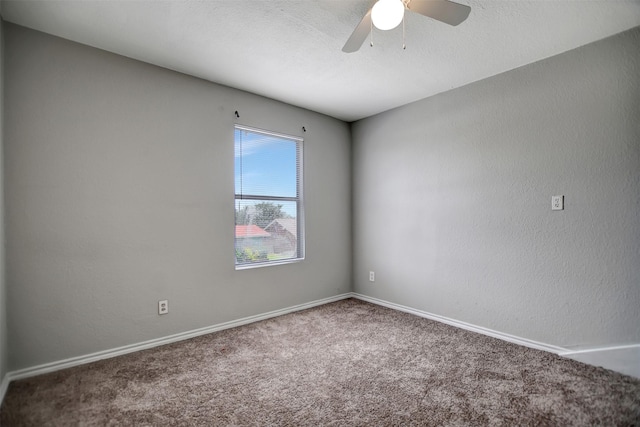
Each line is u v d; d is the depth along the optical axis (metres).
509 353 2.37
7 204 1.94
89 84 2.24
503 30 2.04
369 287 3.84
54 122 2.10
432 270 3.16
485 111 2.75
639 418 1.61
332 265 3.85
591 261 2.18
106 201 2.30
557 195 2.33
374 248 3.77
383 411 1.69
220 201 2.90
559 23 1.96
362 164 3.92
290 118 3.44
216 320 2.86
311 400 1.79
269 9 1.85
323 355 2.36
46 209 2.07
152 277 2.51
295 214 3.55
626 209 2.04
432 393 1.85
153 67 2.52
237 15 1.90
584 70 2.21
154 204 2.52
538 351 2.39
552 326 2.37
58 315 2.12
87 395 1.83
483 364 2.20
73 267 2.17
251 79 2.80
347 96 3.20
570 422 1.59
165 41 2.19
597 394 1.82
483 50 2.29
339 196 3.94
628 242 2.04
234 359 2.29
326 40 2.18
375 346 2.51
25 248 2.00
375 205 3.76
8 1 1.76
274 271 3.29
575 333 2.25
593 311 2.17
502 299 2.64
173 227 2.62
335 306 3.63
